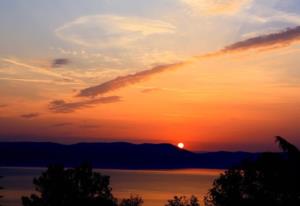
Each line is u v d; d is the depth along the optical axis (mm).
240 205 21516
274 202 20062
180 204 32188
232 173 23078
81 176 28828
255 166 20719
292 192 19766
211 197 24406
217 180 23953
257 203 20594
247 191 21828
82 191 28750
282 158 20141
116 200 30500
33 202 28484
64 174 28641
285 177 19766
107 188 29641
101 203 28438
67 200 28219
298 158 19516
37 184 28594
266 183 20516
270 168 20156
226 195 23109
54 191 28328
